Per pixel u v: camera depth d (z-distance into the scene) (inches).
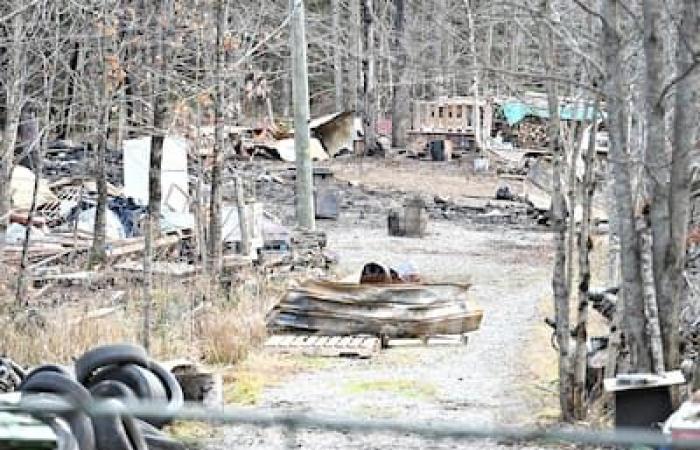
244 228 1149.1
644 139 551.8
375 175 2426.2
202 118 1099.3
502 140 2549.2
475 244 1606.8
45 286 839.1
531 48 677.3
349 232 1717.5
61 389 349.4
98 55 883.4
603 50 534.9
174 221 1139.9
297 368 733.9
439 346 840.9
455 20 845.8
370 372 726.5
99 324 705.0
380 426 188.1
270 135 2046.0
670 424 345.1
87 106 925.8
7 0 784.9
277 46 1438.2
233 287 965.2
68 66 908.6
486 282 1218.6
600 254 1169.4
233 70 973.2
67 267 954.7
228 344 743.7
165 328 747.4
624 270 526.9
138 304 815.1
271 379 685.9
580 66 637.3
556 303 580.1
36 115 925.2
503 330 913.5
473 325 899.4
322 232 1465.3
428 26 887.7
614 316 611.5
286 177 2135.8
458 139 2731.3
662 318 522.9
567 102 625.3
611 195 661.3
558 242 581.0
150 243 730.2
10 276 827.4
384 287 887.1
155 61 932.0
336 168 2513.5
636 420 428.1
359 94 2714.1
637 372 522.9
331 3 2122.3
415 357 794.2
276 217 1679.4
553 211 599.2
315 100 2947.8
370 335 860.0
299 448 459.5
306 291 890.1
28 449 289.1
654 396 429.1
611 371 571.8
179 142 1141.7
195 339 764.0
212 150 1106.7
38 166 802.8
